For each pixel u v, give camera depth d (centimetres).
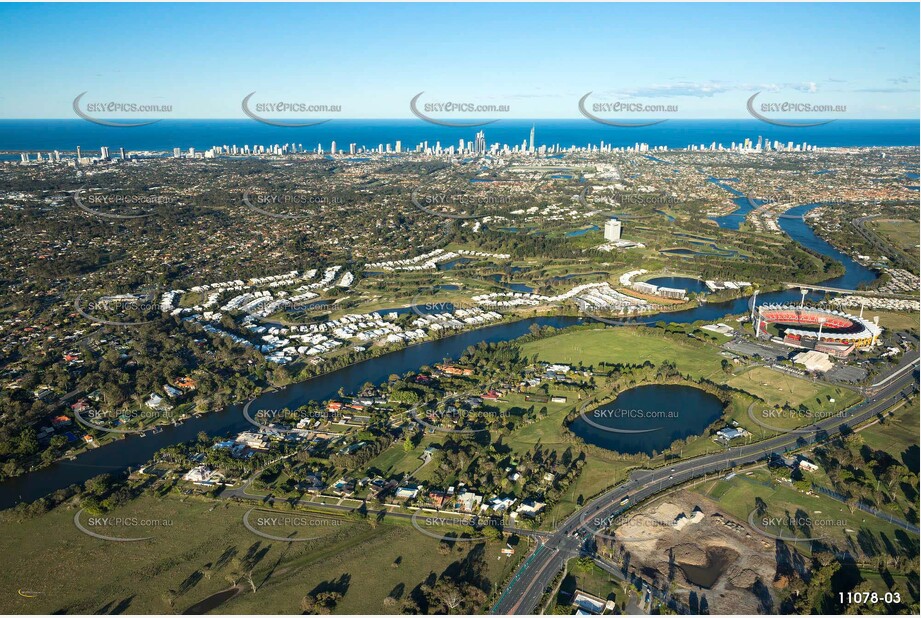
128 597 18238
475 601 17975
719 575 19112
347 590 18488
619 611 17700
